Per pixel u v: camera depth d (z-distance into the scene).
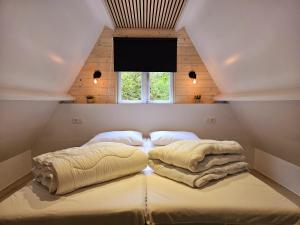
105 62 3.21
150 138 3.01
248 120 2.84
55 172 1.07
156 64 3.20
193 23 2.75
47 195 1.08
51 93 2.60
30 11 1.48
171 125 3.16
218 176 1.28
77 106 3.08
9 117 2.03
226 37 2.17
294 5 1.24
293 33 1.37
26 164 3.07
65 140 3.12
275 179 2.83
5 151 2.46
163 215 0.98
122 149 1.42
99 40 3.19
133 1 2.38
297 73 1.55
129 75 3.29
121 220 0.96
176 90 3.25
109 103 3.16
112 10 2.61
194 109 3.15
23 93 1.91
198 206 1.00
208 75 3.27
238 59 2.21
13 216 0.92
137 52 3.19
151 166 1.47
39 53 1.89
